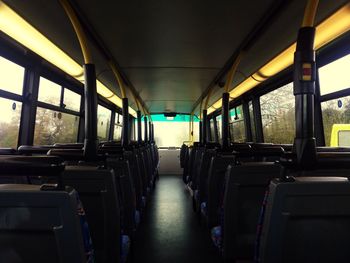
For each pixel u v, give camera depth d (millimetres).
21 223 1033
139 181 3924
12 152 2133
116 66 4027
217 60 3820
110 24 2654
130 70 4348
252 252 2172
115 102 6805
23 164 1052
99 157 1769
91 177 1769
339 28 2469
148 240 3727
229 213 2098
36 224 1032
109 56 3570
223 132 2916
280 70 3793
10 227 1039
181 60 3832
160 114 11133
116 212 1839
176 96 6898
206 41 3115
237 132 6668
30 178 2180
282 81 4215
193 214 5004
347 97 2830
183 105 8711
